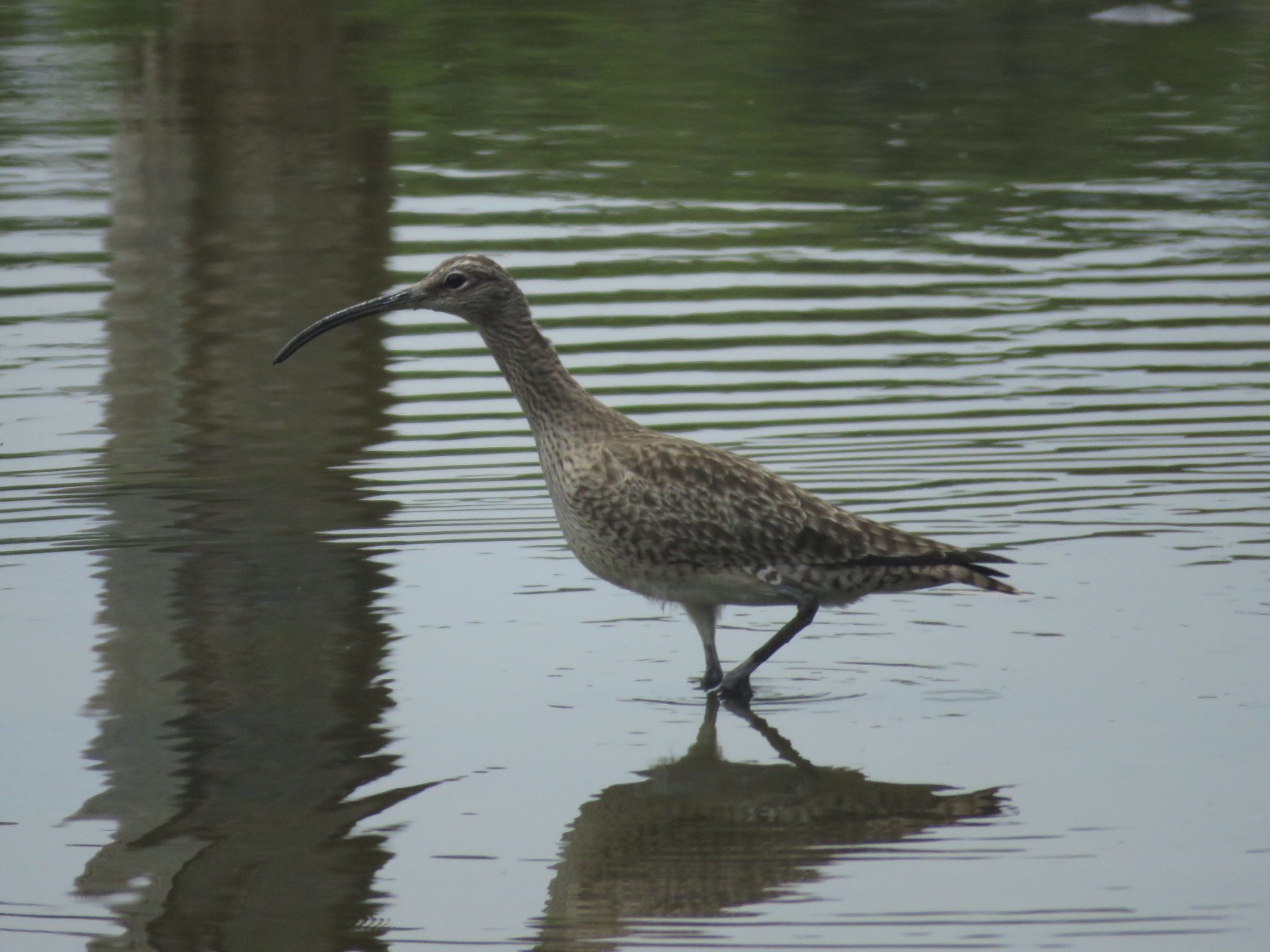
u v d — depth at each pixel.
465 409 15.78
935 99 27.70
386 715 10.05
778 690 10.45
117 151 23.27
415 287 10.86
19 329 17.38
